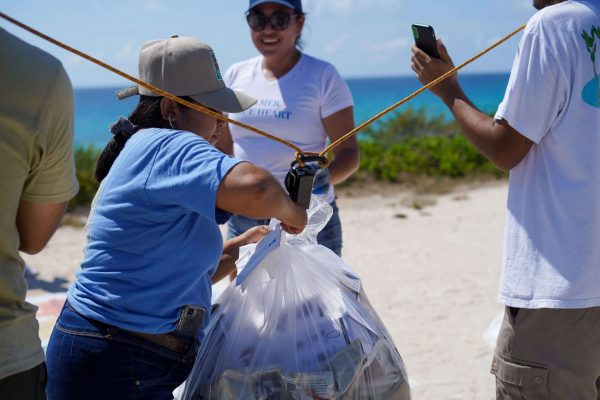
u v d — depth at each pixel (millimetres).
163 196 2113
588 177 2393
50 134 1894
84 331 2191
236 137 3703
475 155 13258
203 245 2244
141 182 2146
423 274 6871
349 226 9234
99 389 2172
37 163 1912
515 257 2516
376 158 12805
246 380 2352
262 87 3654
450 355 4754
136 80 2080
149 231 2182
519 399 2553
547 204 2449
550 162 2449
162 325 2209
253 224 3512
